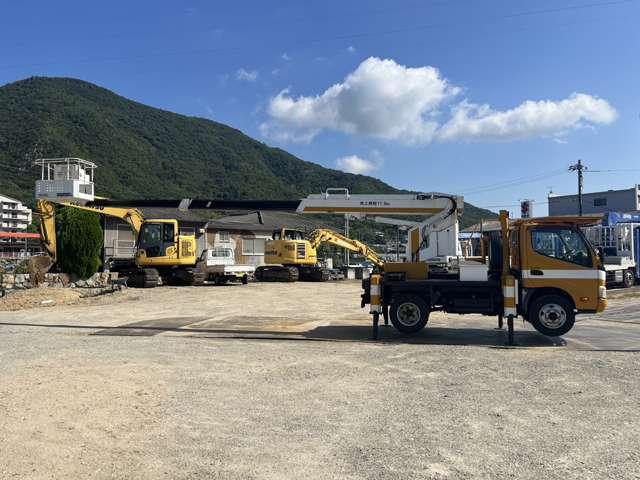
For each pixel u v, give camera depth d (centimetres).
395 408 632
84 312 1664
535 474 446
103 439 513
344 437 532
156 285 2603
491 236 1191
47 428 532
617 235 2353
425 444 514
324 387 728
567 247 1114
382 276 1209
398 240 3170
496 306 1156
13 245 6206
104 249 3206
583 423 579
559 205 7450
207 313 1627
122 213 2603
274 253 3391
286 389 716
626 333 1234
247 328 1311
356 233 6009
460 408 632
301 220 5988
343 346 1055
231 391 702
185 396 672
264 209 1373
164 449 493
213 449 496
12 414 570
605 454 490
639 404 648
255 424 570
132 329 1298
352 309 1747
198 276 2741
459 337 1184
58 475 432
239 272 3005
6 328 1341
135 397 656
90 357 909
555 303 1113
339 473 445
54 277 2303
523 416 602
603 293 1098
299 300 2048
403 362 896
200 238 3784
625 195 6831
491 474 445
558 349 1025
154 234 2644
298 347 1040
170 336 1188
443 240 1330
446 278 1206
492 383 752
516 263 1153
